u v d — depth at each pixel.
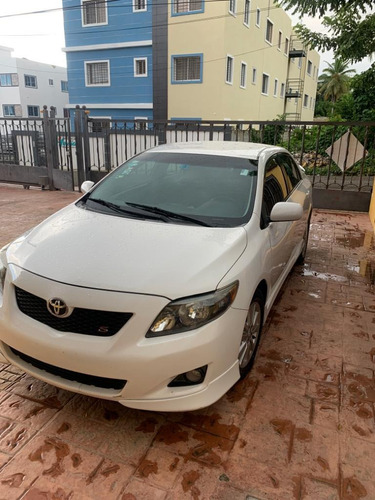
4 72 41.38
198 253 2.45
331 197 8.53
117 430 2.40
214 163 3.56
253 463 2.19
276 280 3.50
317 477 2.11
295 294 4.42
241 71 22.84
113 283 2.18
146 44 21.42
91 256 2.41
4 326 2.38
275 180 3.76
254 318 2.84
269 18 25.69
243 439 2.35
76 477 2.08
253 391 2.78
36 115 43.75
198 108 21.20
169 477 2.09
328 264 5.43
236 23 20.80
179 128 9.38
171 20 20.50
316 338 3.51
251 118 25.58
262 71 26.20
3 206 8.63
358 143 8.16
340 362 3.15
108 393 2.20
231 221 2.93
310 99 42.72
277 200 3.60
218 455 2.24
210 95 20.75
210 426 2.45
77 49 23.23
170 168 3.58
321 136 15.77
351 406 2.65
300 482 2.08
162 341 2.10
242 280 2.43
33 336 2.25
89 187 3.81
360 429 2.45
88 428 2.41
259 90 26.23
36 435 2.35
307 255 5.80
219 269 2.36
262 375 2.96
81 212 3.13
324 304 4.19
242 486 2.05
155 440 2.33
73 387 2.27
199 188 3.30
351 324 3.78
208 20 19.67
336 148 8.31
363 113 18.08
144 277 2.21
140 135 9.95
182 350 2.11
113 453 2.23
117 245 2.52
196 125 9.23
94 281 2.20
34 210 8.24
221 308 2.26
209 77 20.52
